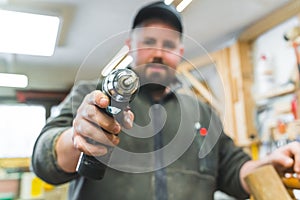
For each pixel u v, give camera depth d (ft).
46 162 1.76
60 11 5.84
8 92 12.17
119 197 2.20
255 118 6.14
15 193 6.25
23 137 10.94
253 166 2.22
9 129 11.05
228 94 6.52
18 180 6.36
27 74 10.23
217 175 2.69
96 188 2.20
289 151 1.84
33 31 6.47
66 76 10.60
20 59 8.66
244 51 6.64
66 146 1.64
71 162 1.65
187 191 2.38
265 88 5.98
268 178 1.71
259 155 5.72
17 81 10.87
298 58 5.09
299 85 5.10
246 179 1.82
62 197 5.69
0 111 11.46
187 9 5.63
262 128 5.92
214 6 5.60
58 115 2.13
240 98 6.32
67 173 1.77
